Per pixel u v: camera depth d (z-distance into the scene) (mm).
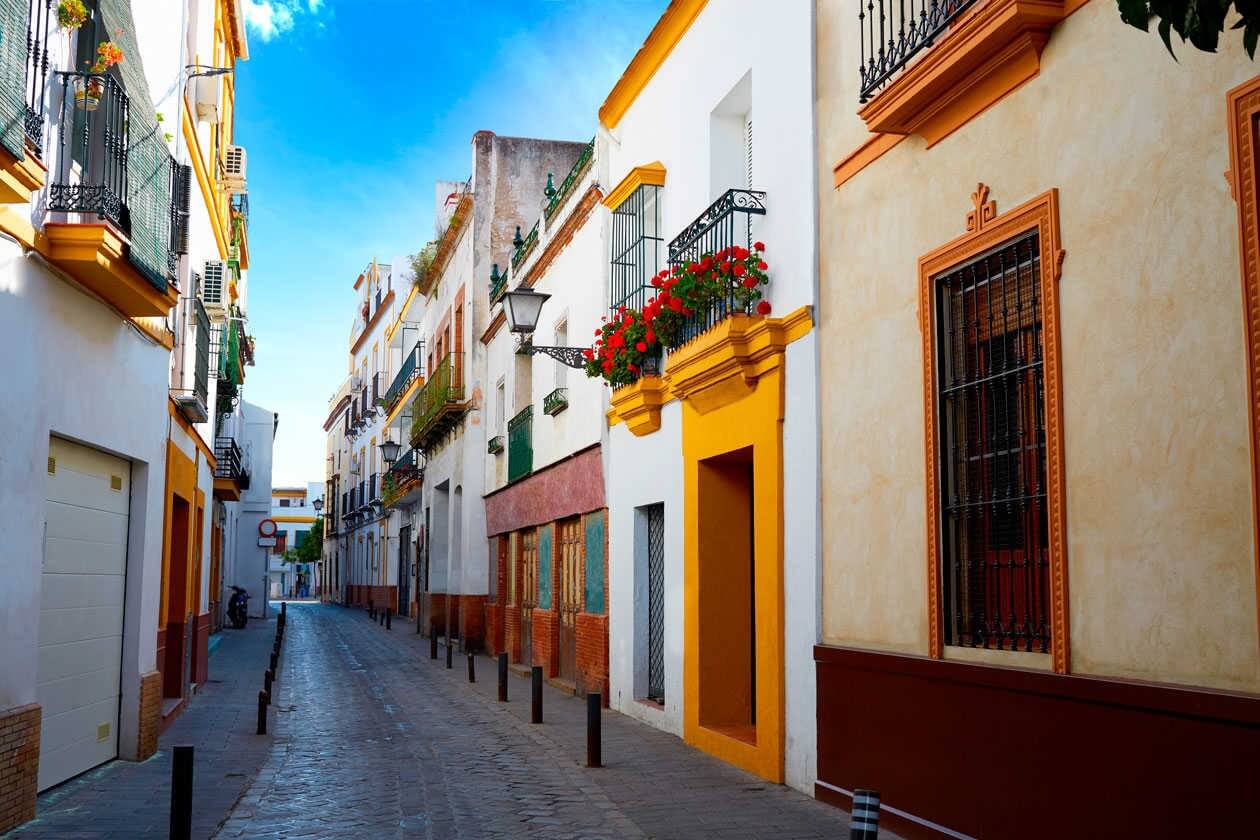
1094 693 5488
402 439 41000
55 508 8633
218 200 19078
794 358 9234
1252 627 4656
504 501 22891
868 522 7977
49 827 7480
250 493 44688
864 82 7629
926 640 7160
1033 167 6215
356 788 9406
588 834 7617
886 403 7762
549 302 18812
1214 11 3174
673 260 11633
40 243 7766
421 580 34156
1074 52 5879
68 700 9047
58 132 8180
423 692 17328
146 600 10672
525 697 16359
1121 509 5445
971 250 6750
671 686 12242
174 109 12086
